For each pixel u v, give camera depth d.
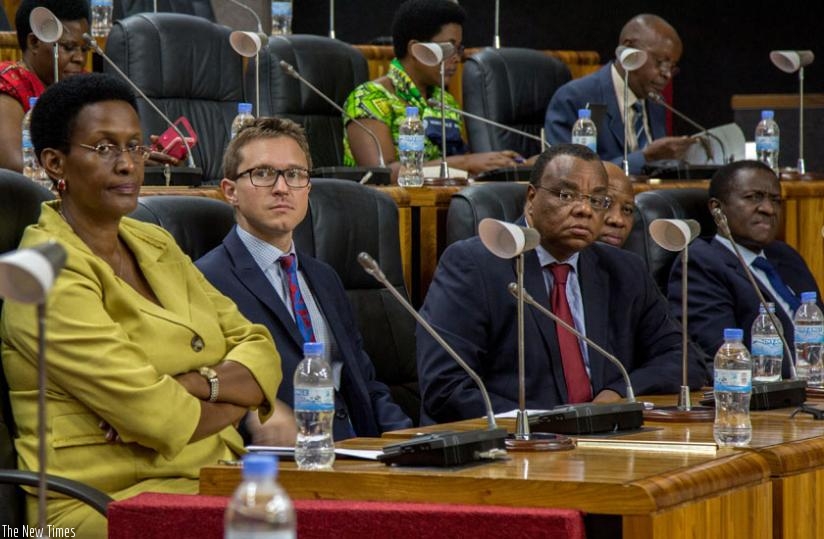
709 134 12.96
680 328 9.00
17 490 6.30
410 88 12.55
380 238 8.87
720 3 19.12
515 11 19.14
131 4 14.11
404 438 6.40
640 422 6.60
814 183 12.14
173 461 6.52
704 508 5.18
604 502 4.88
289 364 7.63
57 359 6.22
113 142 6.60
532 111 13.81
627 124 12.73
